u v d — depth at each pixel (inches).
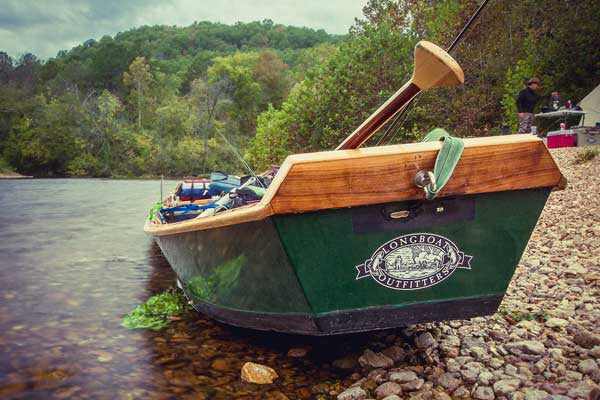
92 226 442.3
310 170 109.0
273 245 116.0
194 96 3331.7
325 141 929.5
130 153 2465.6
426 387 116.0
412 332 148.6
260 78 4315.9
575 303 160.6
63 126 2513.5
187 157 2487.7
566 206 315.6
